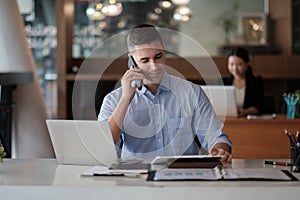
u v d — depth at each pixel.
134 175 2.32
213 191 2.11
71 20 7.73
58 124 2.61
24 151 6.27
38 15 8.18
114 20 8.44
